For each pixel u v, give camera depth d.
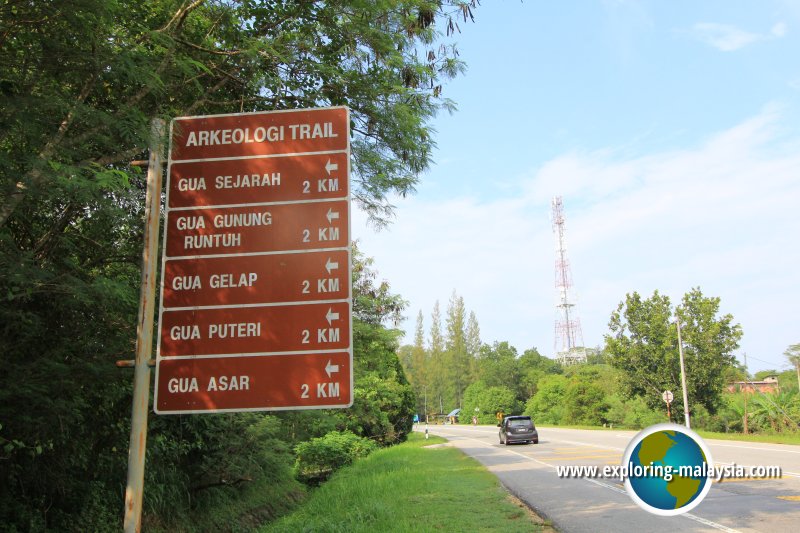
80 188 4.98
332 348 4.98
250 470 13.39
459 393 112.00
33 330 5.99
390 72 8.90
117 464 8.77
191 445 10.87
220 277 5.18
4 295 5.51
